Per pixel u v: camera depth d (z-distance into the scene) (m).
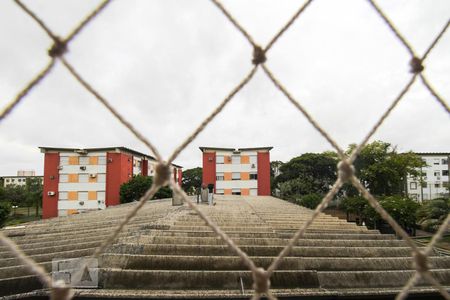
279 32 1.33
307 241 5.45
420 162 28.61
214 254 4.43
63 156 33.59
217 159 37.94
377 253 4.98
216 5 1.27
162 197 30.75
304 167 38.81
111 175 33.25
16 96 1.08
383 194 26.64
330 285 3.58
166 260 3.89
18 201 48.88
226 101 1.29
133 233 5.81
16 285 3.30
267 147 37.59
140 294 3.02
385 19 1.35
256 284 1.16
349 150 29.89
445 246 15.60
